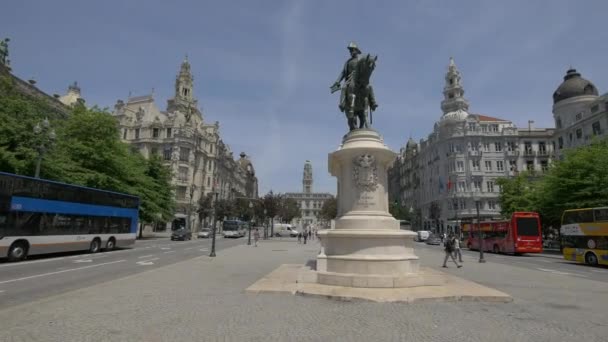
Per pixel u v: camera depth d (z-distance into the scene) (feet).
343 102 44.60
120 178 120.37
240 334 19.79
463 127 222.07
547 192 119.44
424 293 29.96
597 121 166.61
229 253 87.20
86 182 101.40
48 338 18.69
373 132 40.40
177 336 19.29
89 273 47.55
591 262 74.08
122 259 68.03
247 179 458.09
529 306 28.14
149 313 24.16
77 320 22.21
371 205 37.58
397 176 354.54
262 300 28.71
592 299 31.73
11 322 21.68
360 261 33.76
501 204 161.58
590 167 107.76
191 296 30.22
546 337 19.99
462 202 213.87
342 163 40.22
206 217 253.85
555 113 200.13
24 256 60.85
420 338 19.49
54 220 66.54
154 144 238.48
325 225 409.08
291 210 291.38
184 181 234.38
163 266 56.29
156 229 219.20
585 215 76.74
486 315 24.76
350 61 45.32
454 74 247.91
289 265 52.60
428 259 84.23
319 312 24.88
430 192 250.57
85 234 74.64
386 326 21.67
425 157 262.67
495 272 55.01
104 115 114.42
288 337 19.36
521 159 216.54
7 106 80.33
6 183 58.03
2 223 57.16
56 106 125.80
